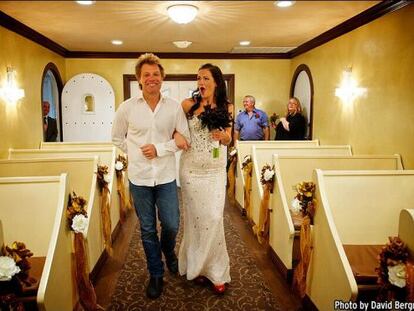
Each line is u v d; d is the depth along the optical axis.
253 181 4.16
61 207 2.12
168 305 2.57
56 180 2.27
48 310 1.84
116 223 4.10
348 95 4.45
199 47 6.03
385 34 3.64
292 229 2.80
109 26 4.43
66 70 6.44
